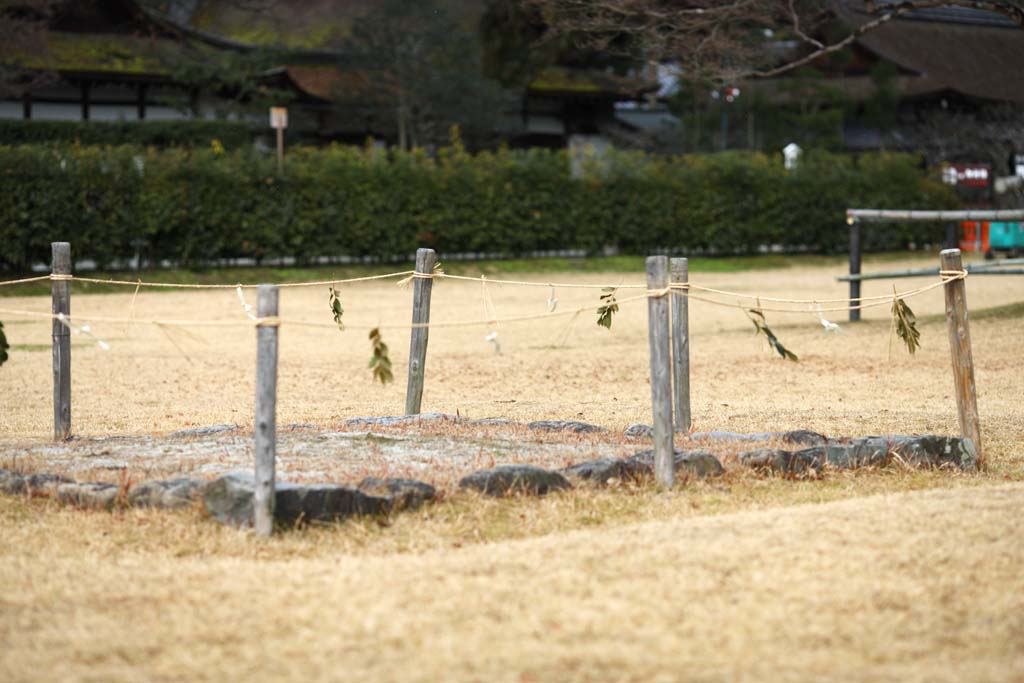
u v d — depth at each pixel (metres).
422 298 11.02
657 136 57.03
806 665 4.83
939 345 18.36
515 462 8.60
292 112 48.66
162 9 49.97
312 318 24.28
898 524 6.85
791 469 8.66
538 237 40.19
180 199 34.09
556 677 4.72
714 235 42.72
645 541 6.57
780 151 51.47
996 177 53.81
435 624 5.32
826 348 18.45
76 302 27.36
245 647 5.12
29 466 8.52
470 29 53.38
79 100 47.00
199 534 6.97
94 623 5.44
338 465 8.38
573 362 17.38
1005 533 6.65
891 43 61.34
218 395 14.28
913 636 5.18
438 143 49.06
